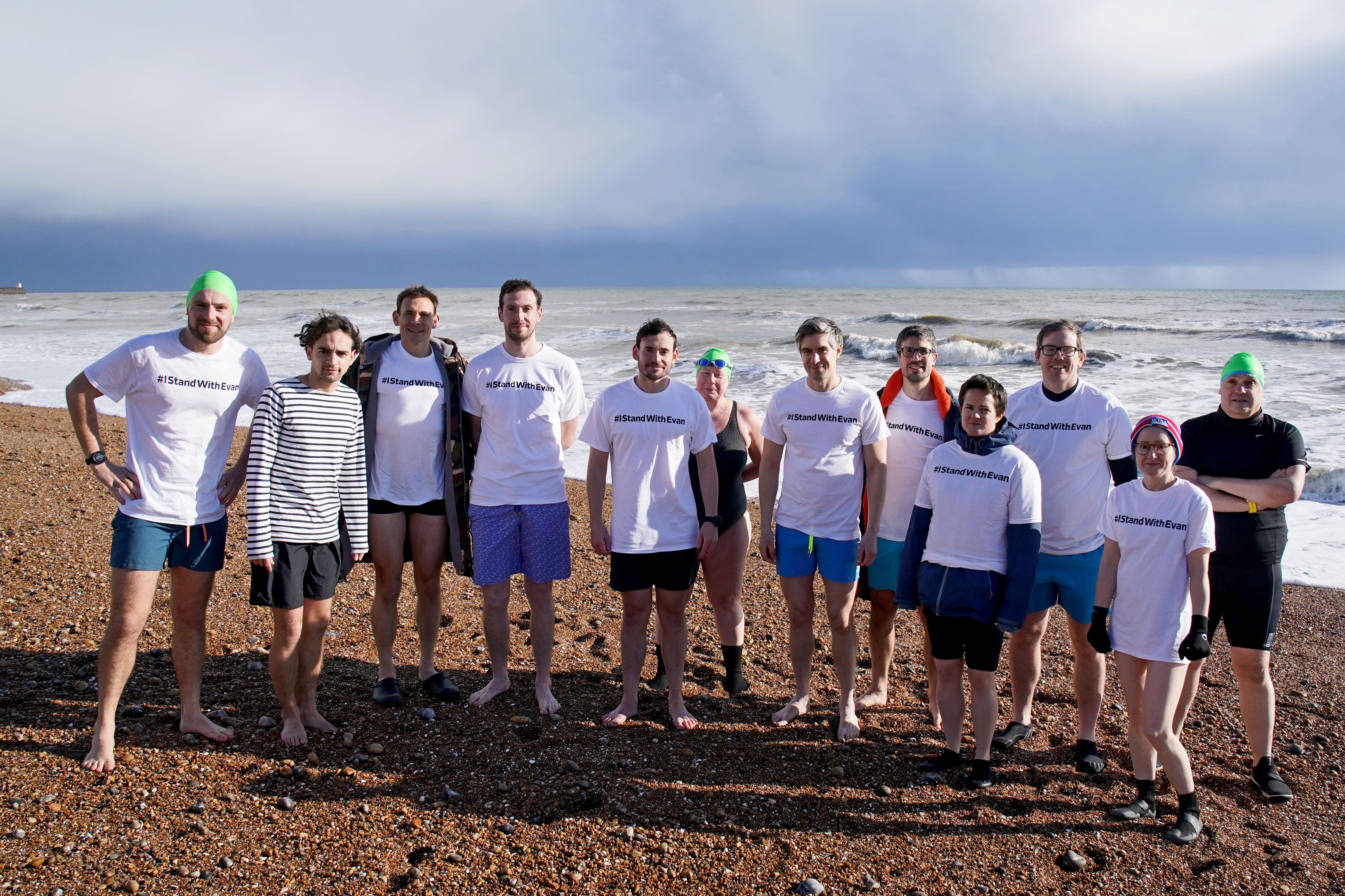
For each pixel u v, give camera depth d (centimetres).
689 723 424
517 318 423
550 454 432
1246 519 383
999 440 379
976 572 373
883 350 2272
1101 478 402
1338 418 1233
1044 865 331
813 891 305
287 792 340
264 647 479
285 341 2805
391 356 423
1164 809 371
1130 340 2495
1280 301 5484
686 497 418
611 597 614
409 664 486
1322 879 327
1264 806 376
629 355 2380
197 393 346
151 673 432
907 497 437
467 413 437
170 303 7838
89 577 540
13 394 1542
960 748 404
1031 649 422
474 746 389
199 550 353
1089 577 399
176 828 311
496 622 435
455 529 428
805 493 423
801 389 425
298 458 361
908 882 316
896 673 516
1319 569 708
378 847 312
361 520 385
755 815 352
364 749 378
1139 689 361
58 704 386
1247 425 394
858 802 366
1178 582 350
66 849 292
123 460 846
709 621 584
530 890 296
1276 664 529
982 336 2903
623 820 340
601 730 415
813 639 446
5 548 567
